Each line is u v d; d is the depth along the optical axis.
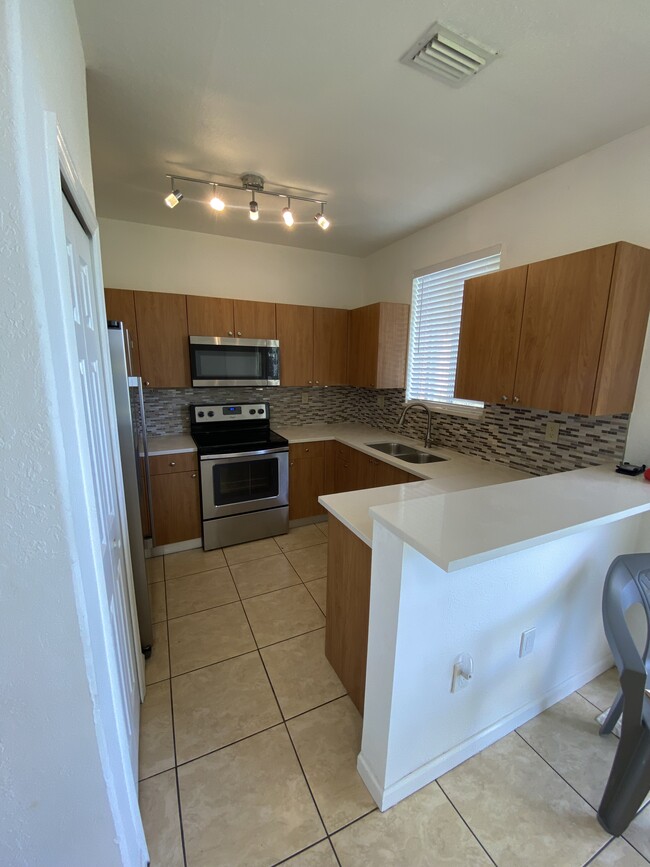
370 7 1.14
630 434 1.78
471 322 2.22
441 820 1.21
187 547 2.98
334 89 1.50
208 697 1.66
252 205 2.26
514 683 1.49
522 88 1.46
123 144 1.90
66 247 0.77
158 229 3.08
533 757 1.42
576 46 1.25
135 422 3.12
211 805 1.25
